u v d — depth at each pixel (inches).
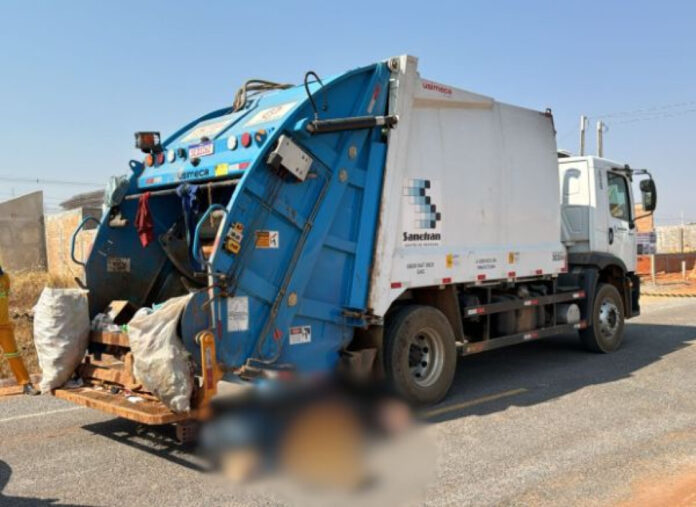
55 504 176.9
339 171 246.1
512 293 342.3
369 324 255.6
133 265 273.7
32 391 257.1
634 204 446.9
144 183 275.1
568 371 343.0
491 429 237.8
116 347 234.8
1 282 264.1
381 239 257.6
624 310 427.8
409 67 267.0
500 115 320.5
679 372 333.4
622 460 201.6
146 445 227.5
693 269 1181.7
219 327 207.9
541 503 170.4
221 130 256.4
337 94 248.1
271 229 225.9
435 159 283.6
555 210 355.3
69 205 914.7
